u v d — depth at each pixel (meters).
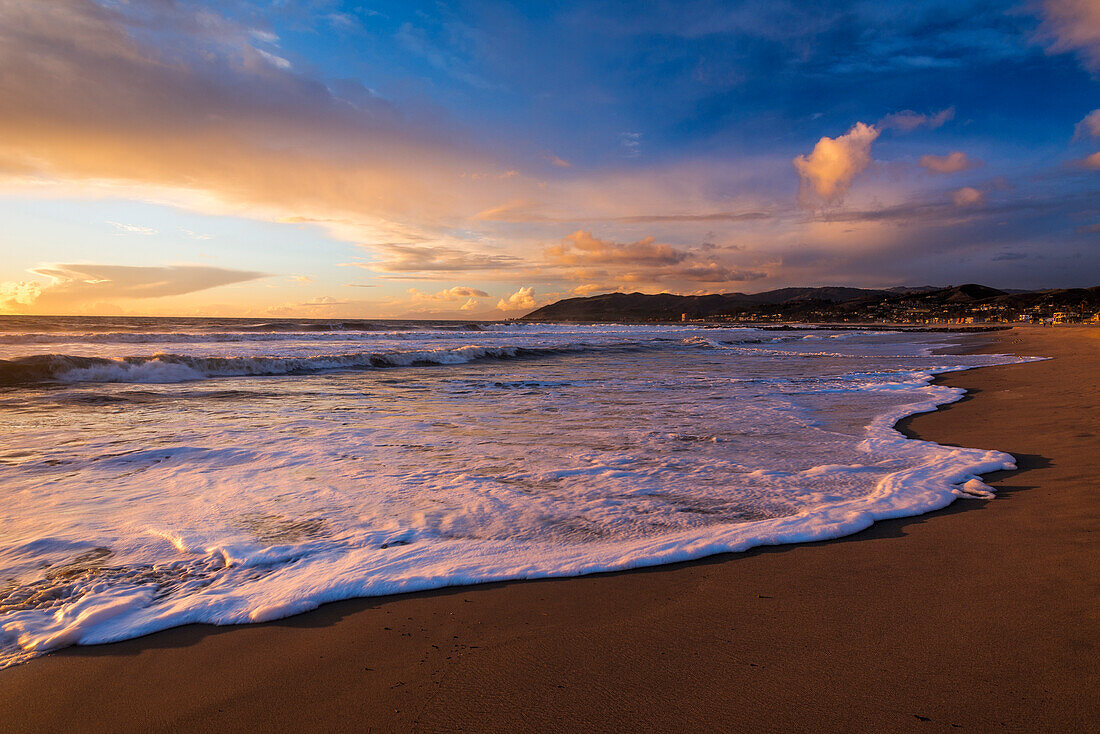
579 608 2.64
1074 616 2.36
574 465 5.50
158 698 2.02
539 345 30.69
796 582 2.86
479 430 7.44
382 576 2.98
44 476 5.07
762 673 2.06
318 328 46.34
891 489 4.45
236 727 1.85
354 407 9.67
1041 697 1.84
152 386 12.74
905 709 1.82
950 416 8.22
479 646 2.32
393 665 2.20
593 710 1.88
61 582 2.95
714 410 9.16
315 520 3.92
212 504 4.27
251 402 10.27
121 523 3.85
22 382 12.55
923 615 2.44
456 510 4.12
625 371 17.61
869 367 18.75
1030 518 3.67
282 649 2.33
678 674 2.07
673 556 3.22
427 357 20.78
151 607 2.69
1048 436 6.46
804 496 4.39
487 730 1.79
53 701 2.00
